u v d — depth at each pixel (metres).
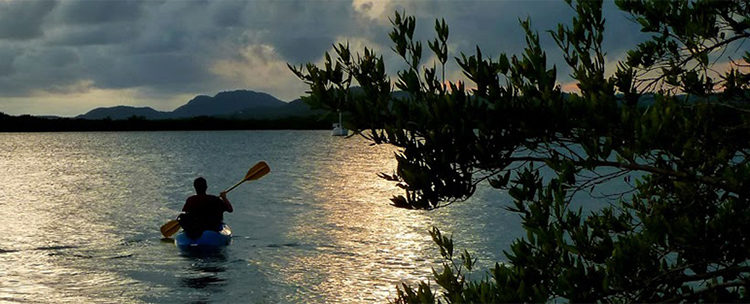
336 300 11.28
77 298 11.44
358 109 3.25
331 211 23.39
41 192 31.59
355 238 17.38
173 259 14.85
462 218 20.50
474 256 14.41
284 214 22.70
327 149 88.75
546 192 3.68
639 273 3.47
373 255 14.98
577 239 3.70
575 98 3.20
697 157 3.28
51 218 21.92
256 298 11.47
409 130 3.21
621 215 4.65
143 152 81.38
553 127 3.20
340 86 3.29
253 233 18.45
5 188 33.84
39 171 47.69
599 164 3.26
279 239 17.39
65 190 32.69
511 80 3.30
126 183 37.16
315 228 19.31
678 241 3.36
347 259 14.59
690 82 4.03
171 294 11.75
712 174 3.57
